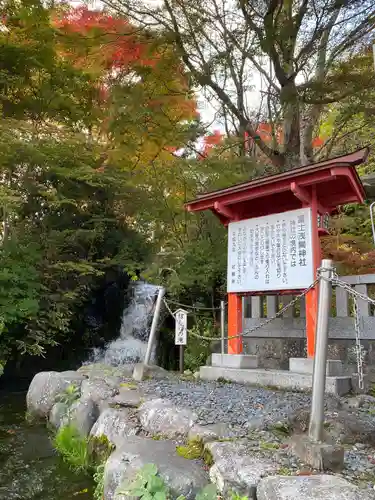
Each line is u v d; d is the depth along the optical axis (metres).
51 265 9.66
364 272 7.80
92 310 12.42
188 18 9.59
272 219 6.11
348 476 2.63
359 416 4.07
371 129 12.11
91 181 10.50
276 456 2.88
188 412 3.95
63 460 4.52
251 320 7.23
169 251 9.42
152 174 10.03
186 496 2.70
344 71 8.39
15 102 10.58
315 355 3.12
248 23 9.02
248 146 11.43
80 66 11.18
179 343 6.46
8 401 7.89
